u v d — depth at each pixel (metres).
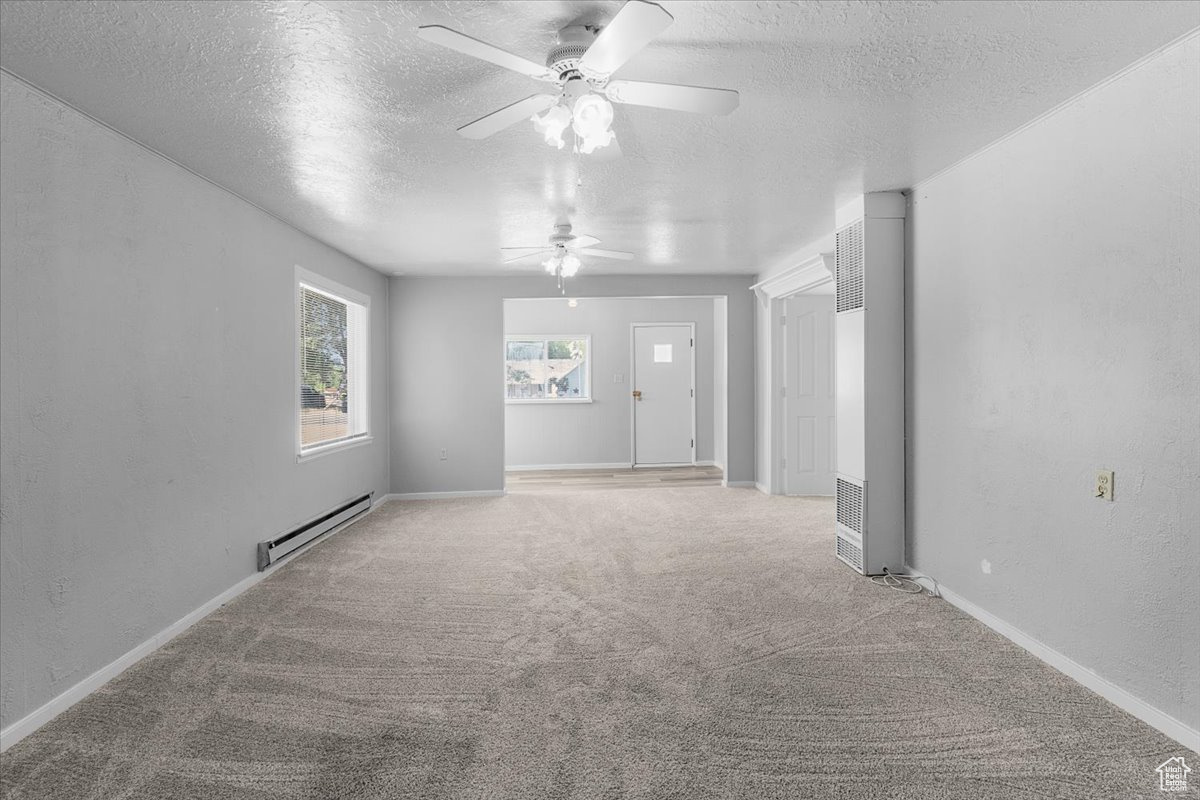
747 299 6.71
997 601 2.91
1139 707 2.17
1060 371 2.49
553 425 8.52
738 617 3.12
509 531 4.97
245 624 3.09
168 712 2.28
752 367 6.77
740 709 2.26
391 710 2.28
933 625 2.99
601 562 4.09
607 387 8.54
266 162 2.99
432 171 3.15
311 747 2.05
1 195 2.07
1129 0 1.74
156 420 2.85
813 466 6.37
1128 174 2.17
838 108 2.47
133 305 2.70
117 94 2.26
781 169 3.20
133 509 2.69
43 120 2.23
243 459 3.61
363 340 5.75
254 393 3.73
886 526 3.74
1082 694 2.34
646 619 3.11
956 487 3.21
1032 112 2.52
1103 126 2.27
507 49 2.00
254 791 1.83
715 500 6.11
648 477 7.77
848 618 3.09
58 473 2.30
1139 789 1.80
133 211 2.69
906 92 2.33
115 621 2.58
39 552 2.21
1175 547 2.04
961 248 3.12
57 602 2.29
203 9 1.74
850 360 3.87
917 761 1.95
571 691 2.40
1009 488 2.81
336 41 1.92
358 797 1.80
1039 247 2.59
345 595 3.50
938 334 3.34
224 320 3.41
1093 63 2.12
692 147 2.88
